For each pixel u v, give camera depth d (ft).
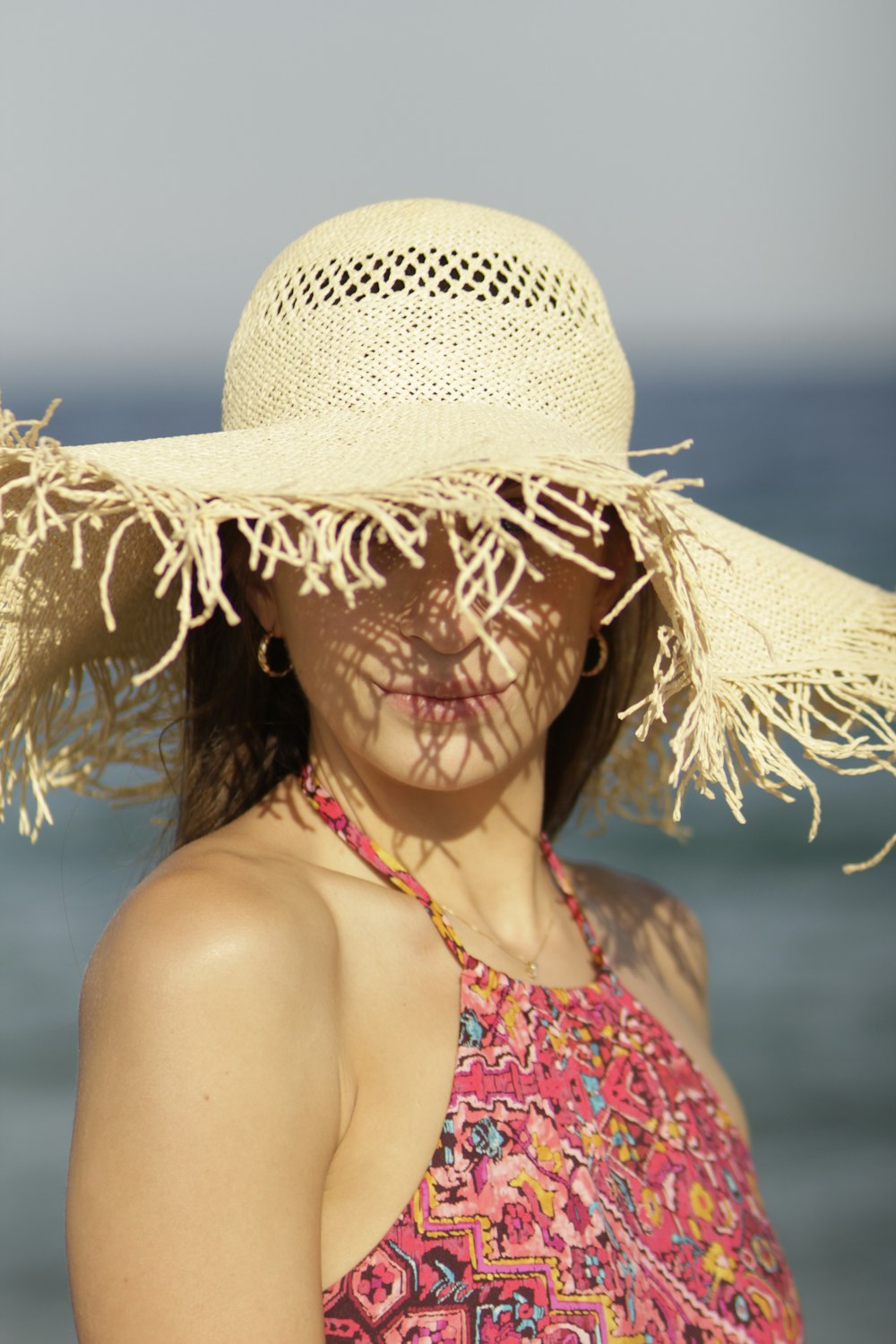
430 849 5.45
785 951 26.71
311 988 4.38
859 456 101.40
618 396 5.53
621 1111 5.22
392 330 5.05
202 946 4.16
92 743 6.25
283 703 5.51
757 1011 24.04
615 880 7.05
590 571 5.24
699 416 158.30
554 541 3.80
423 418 4.82
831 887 30.09
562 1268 4.64
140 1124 4.02
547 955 5.71
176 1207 3.97
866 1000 24.32
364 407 4.99
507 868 5.65
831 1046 22.71
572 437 4.80
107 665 6.15
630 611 6.11
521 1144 4.78
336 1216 4.44
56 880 28.60
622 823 34.68
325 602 4.82
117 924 4.31
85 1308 4.02
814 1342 15.52
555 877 6.09
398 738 4.84
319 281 5.17
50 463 3.86
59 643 5.53
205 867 4.48
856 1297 16.51
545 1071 5.00
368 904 4.92
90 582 5.44
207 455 4.63
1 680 5.15
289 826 5.17
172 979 4.10
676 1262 5.04
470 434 4.61
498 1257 4.57
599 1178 4.90
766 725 6.17
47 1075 21.20
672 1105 5.42
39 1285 16.20
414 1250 4.50
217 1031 4.08
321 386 5.07
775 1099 21.26
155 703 6.38
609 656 6.37
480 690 4.83
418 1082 4.74
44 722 5.92
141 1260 3.96
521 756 5.56
